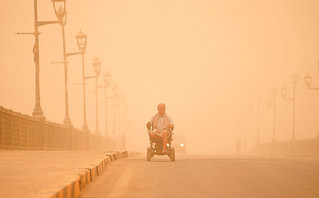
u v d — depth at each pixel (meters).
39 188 20.80
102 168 38.00
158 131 51.38
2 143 55.94
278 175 34.53
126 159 57.53
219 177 33.12
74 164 34.53
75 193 22.80
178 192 26.20
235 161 50.47
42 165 33.59
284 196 25.06
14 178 25.14
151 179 31.92
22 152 53.75
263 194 25.67
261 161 50.69
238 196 24.97
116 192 26.02
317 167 41.31
